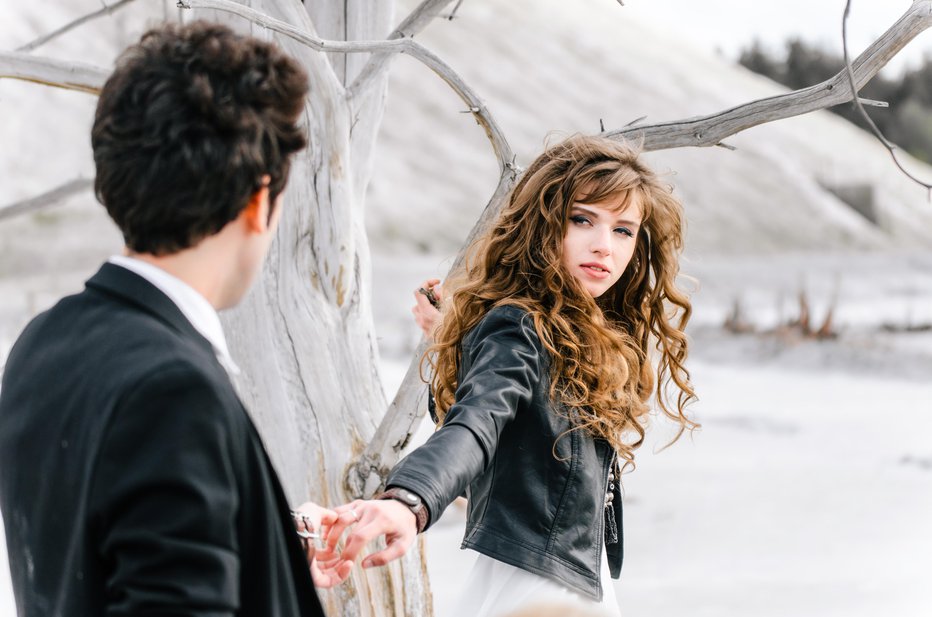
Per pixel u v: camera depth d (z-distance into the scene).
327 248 2.43
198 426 1.05
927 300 27.22
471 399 1.68
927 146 61.81
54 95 32.88
